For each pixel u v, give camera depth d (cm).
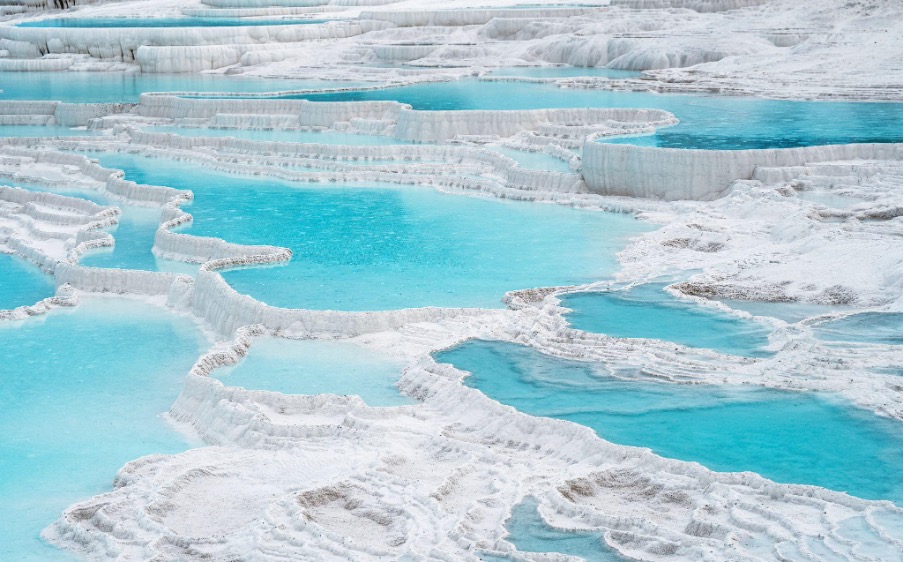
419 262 3259
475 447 2062
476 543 1688
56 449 2253
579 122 5034
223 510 1919
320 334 2744
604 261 3222
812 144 4028
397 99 5716
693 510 1778
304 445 2161
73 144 5369
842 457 1914
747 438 2005
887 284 2750
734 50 6241
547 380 2344
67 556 1820
